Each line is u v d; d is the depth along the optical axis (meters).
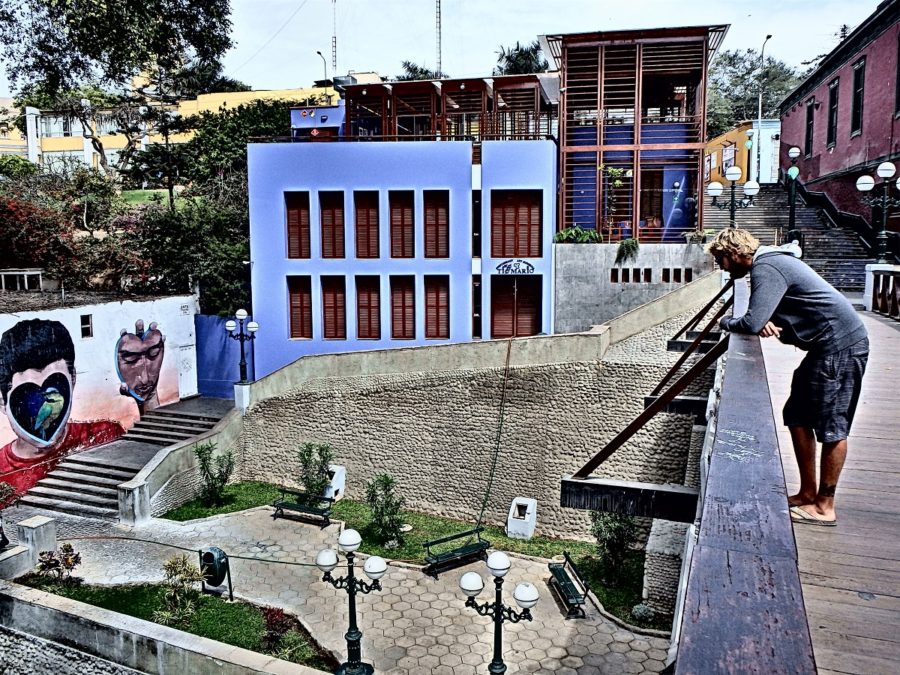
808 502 4.43
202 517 18.95
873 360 9.65
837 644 2.97
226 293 27.33
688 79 27.75
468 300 24.55
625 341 19.52
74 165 35.59
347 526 18.41
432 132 25.94
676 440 16.89
